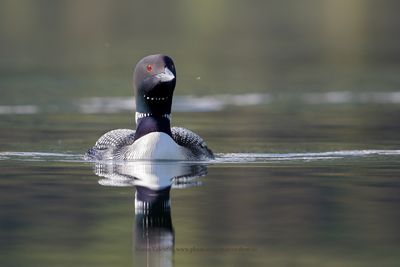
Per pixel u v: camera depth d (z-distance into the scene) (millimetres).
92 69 29062
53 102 21953
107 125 18172
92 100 22516
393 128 17531
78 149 14805
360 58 32281
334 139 16078
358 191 11109
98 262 8031
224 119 19297
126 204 10336
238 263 7988
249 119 19266
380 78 27062
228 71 28891
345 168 12891
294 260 8070
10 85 25250
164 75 12711
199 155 13516
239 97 23344
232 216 9734
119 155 13375
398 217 9664
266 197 10750
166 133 13188
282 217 9688
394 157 13953
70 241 8742
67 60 31422
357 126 17922
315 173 12453
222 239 8812
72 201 10508
